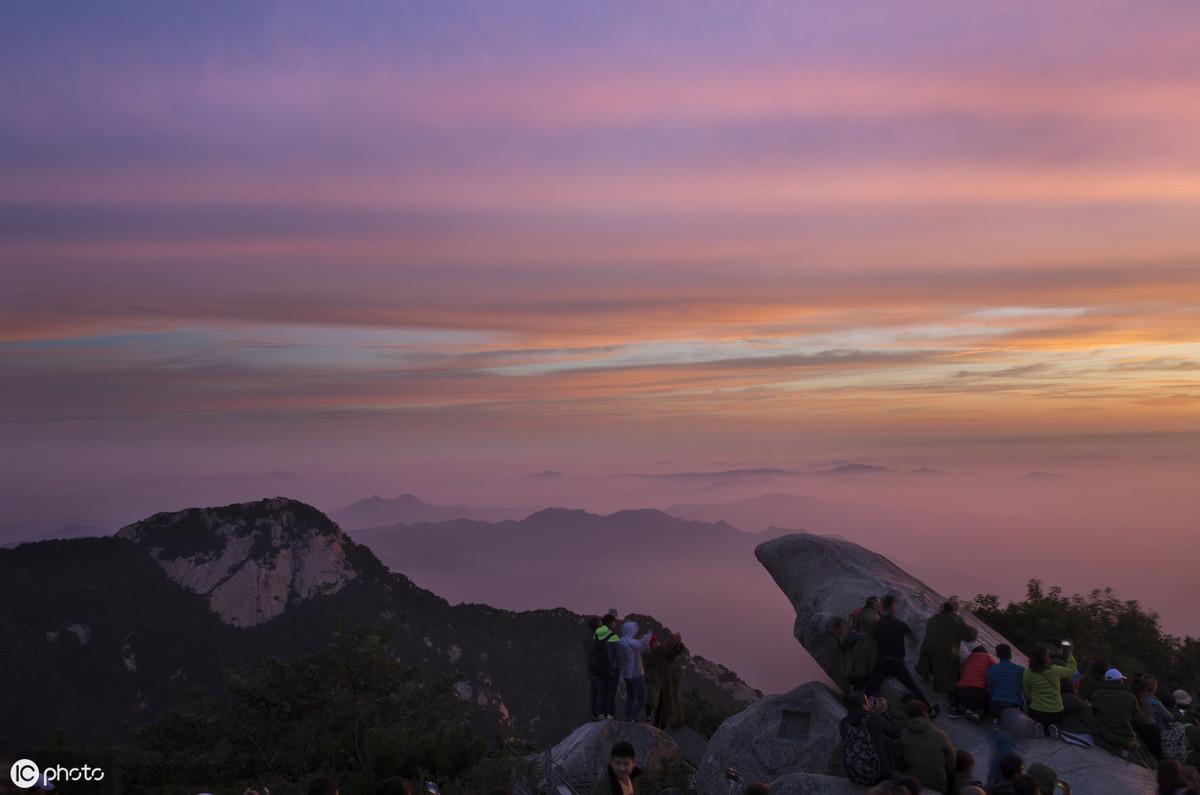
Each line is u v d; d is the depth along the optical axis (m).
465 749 19.16
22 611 122.31
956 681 16.41
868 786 12.26
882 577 20.45
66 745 24.48
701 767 17.66
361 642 24.56
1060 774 13.73
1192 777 11.84
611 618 20.27
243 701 23.48
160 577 144.25
